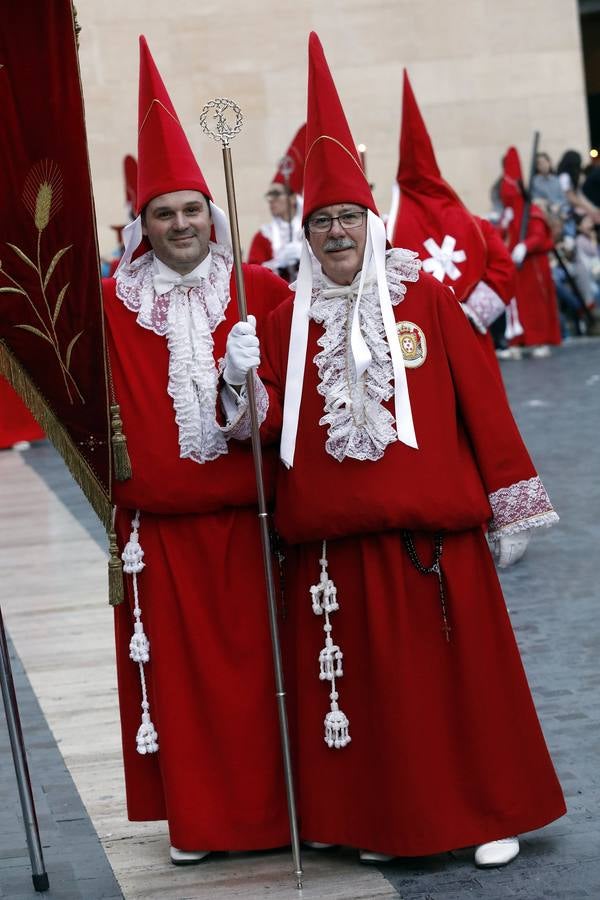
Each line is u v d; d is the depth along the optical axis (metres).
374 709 4.86
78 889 4.94
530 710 4.96
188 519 5.06
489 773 4.86
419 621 4.87
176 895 4.84
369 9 23.91
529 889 4.66
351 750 4.96
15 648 8.05
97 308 4.69
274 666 4.94
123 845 5.31
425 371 4.94
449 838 4.81
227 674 5.05
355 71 24.00
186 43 23.44
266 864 5.06
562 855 4.90
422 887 4.75
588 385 16.30
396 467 4.83
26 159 4.60
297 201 14.22
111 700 7.02
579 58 24.33
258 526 5.11
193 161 5.12
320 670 4.98
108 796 5.80
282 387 5.07
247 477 5.04
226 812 5.05
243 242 23.69
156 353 5.10
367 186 4.97
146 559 5.09
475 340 5.00
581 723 6.14
